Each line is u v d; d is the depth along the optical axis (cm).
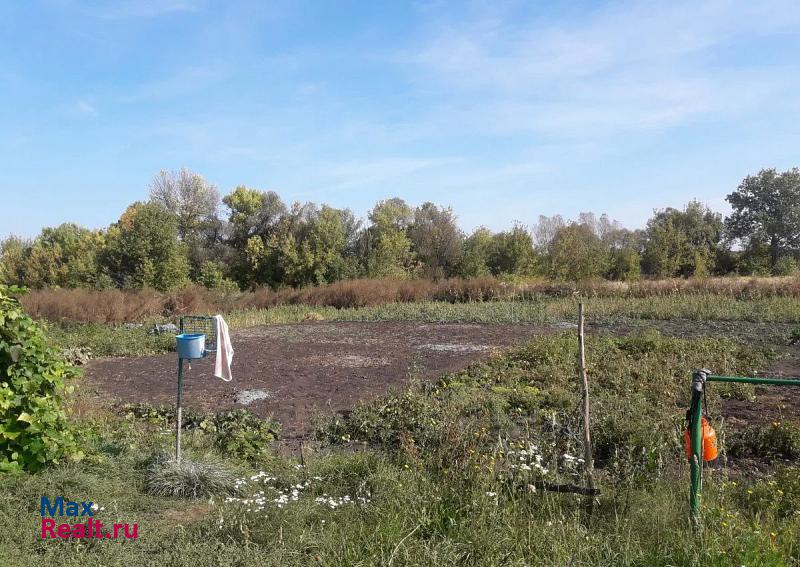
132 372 1212
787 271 3884
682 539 397
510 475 496
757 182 5925
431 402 818
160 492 550
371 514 467
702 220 5072
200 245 5078
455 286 2769
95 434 671
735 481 552
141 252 3200
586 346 1216
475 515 447
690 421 438
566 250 3369
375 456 604
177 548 421
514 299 2644
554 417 609
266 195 5322
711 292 2306
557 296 2589
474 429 667
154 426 798
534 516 459
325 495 531
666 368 999
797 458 627
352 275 3653
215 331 604
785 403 830
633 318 1952
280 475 589
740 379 430
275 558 399
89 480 539
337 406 897
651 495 484
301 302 2733
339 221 4425
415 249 4431
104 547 428
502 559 400
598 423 690
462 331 1741
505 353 1224
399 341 1566
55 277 4644
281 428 796
